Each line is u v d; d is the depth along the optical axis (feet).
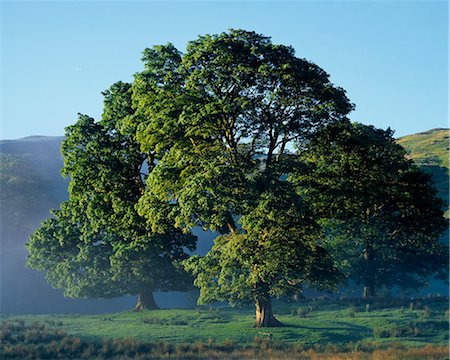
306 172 134.00
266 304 137.18
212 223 128.67
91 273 179.83
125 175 170.30
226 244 126.31
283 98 129.18
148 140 137.49
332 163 144.05
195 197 123.75
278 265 127.95
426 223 212.64
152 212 136.05
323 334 126.41
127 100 164.86
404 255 225.56
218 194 121.49
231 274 128.06
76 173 168.55
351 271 215.72
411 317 146.41
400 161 206.59
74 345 112.16
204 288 132.05
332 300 185.06
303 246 130.00
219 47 127.54
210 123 126.93
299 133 137.39
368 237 208.44
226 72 128.06
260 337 123.24
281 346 114.32
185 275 180.75
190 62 129.08
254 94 130.00
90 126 171.73
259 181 126.11
